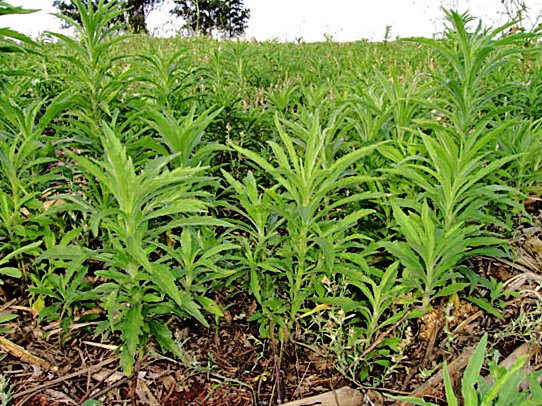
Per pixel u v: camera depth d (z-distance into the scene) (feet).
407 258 7.37
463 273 8.63
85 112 11.03
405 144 9.45
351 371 7.64
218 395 7.70
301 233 7.35
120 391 7.66
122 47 27.84
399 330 8.15
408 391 7.62
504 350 8.21
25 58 18.94
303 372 8.09
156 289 7.36
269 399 7.65
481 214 7.93
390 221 9.30
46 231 8.47
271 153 12.09
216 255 7.82
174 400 7.58
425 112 11.01
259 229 7.94
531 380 5.11
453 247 7.20
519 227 10.19
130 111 11.63
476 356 4.63
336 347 7.58
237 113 12.55
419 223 7.76
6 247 8.70
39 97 12.90
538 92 12.65
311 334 8.63
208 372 7.90
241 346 8.63
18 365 8.00
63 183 9.67
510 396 4.86
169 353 8.37
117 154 5.95
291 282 7.93
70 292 7.55
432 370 7.50
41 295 8.74
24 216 9.25
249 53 19.51
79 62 10.49
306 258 7.79
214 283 8.17
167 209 6.45
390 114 10.75
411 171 7.69
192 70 13.88
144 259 6.04
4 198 8.06
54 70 16.40
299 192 7.28
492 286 8.57
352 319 8.33
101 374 7.94
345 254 7.45
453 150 7.27
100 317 8.87
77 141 9.46
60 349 8.34
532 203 11.44
